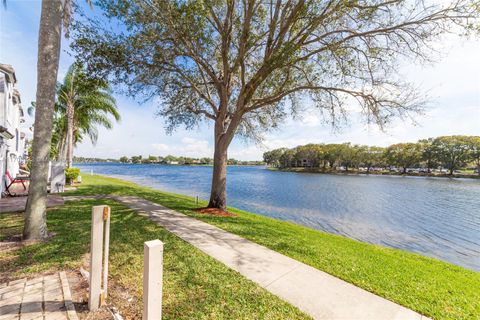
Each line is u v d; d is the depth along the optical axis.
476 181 50.84
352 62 7.20
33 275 3.28
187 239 5.24
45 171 4.89
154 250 1.94
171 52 8.22
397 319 2.78
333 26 7.57
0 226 5.62
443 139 66.31
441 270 5.11
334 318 2.73
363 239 10.15
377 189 31.16
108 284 3.14
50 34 4.84
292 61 7.08
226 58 8.88
